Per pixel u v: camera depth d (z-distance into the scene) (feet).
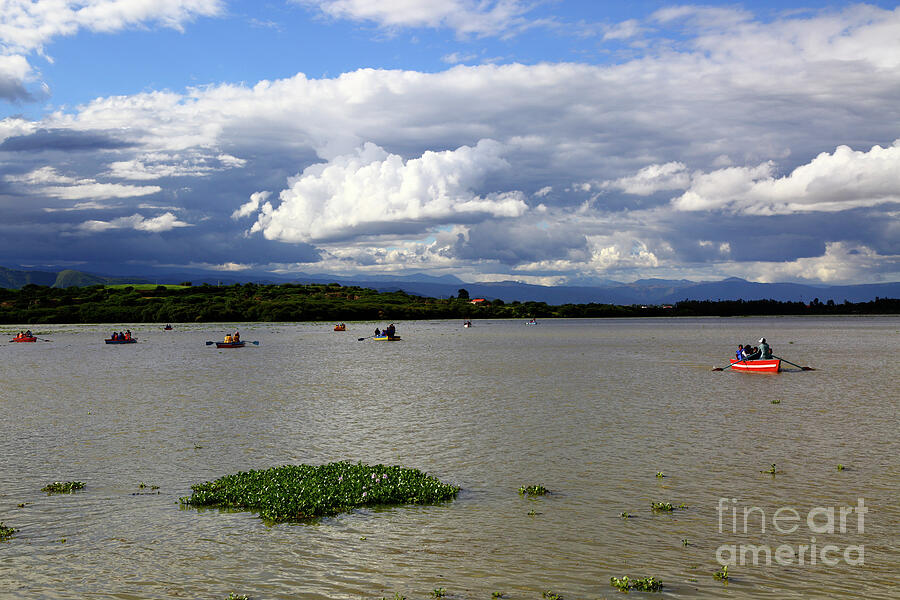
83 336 456.86
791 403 131.03
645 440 94.84
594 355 276.41
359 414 120.78
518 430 103.45
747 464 80.07
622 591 46.44
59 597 45.93
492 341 400.26
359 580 48.39
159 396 147.95
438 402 135.95
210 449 91.09
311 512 61.87
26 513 63.52
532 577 48.67
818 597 45.42
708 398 139.85
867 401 132.77
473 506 64.69
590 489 70.08
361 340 399.24
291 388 162.71
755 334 493.77
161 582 48.29
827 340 395.14
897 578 48.26
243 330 562.25
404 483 69.26
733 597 45.47
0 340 407.85
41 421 114.21
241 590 46.91
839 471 76.43
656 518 60.90
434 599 45.44
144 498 68.23
